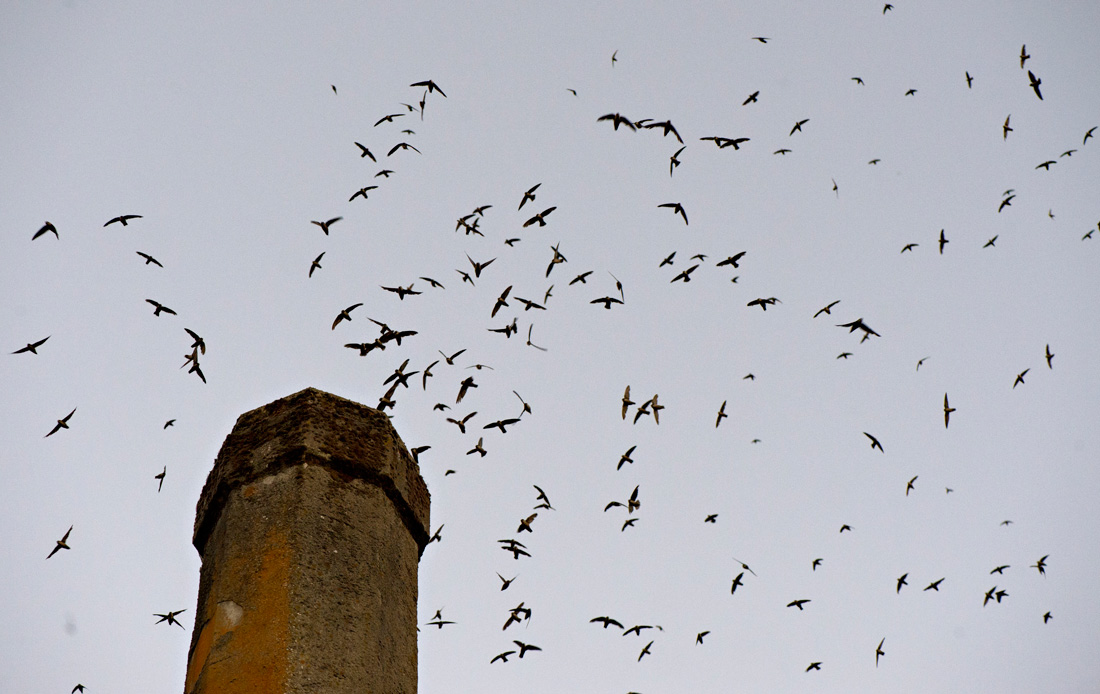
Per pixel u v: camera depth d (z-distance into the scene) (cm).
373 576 1050
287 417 1119
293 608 972
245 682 927
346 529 1056
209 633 986
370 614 1019
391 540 1102
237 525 1057
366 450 1125
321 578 1005
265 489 1072
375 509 1098
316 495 1058
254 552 1023
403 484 1159
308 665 941
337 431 1116
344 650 973
